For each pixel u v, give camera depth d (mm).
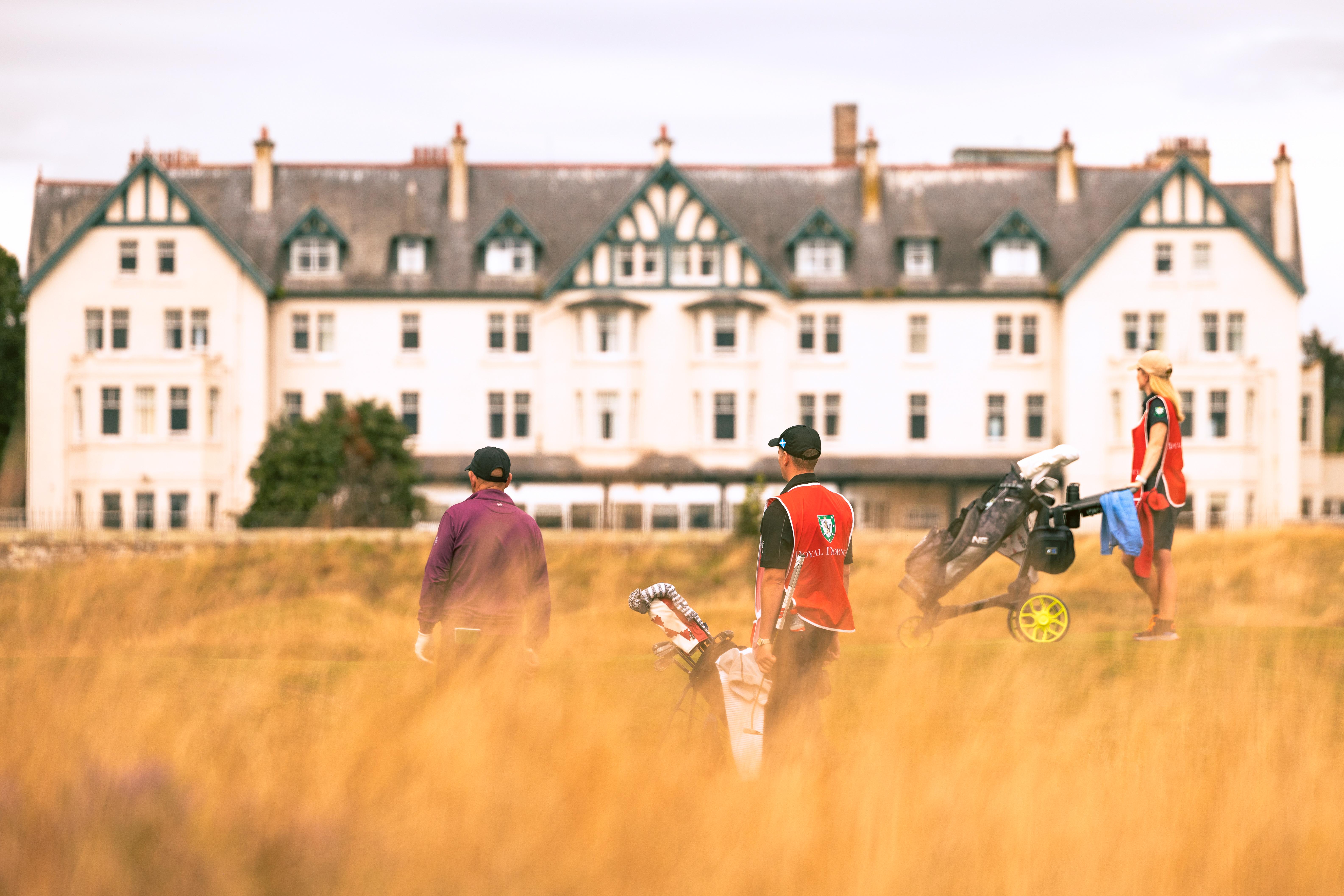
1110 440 58281
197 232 57625
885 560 29547
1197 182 58625
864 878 4371
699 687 6645
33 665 6766
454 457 58938
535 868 4336
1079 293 58625
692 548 36531
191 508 55438
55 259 57188
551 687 6363
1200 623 16125
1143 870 4609
